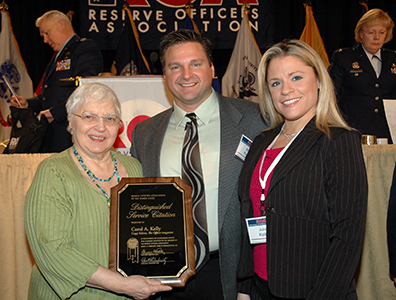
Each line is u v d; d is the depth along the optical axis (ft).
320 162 4.02
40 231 4.03
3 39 13.80
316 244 3.98
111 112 4.50
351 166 3.85
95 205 4.37
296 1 15.65
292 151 4.25
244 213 4.68
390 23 9.36
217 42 15.47
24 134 7.21
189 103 5.34
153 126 5.82
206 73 5.21
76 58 9.61
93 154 4.55
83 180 4.42
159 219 4.40
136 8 15.31
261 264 4.52
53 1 15.30
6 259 6.36
